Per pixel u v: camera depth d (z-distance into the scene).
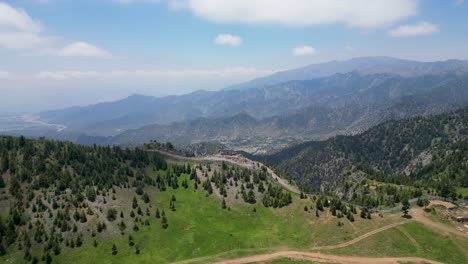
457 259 149.00
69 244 179.00
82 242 181.38
